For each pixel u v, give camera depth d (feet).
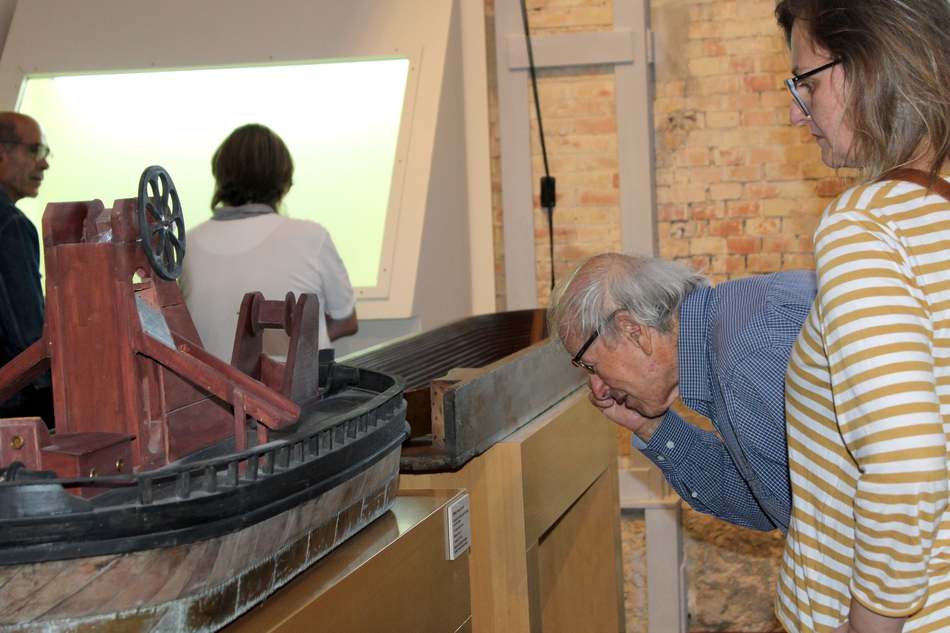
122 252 4.04
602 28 13.14
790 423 4.30
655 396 5.55
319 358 5.65
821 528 4.21
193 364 4.05
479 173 13.92
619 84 13.14
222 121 13.83
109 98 14.06
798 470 4.29
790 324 4.90
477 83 13.79
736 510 6.37
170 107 13.92
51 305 4.09
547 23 13.26
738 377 4.92
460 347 9.36
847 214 3.84
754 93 13.16
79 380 4.06
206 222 9.88
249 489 3.65
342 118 13.55
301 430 4.66
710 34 13.19
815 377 4.07
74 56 13.88
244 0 13.66
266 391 4.19
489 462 6.43
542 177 13.47
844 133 4.08
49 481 3.24
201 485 3.66
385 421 4.81
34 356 4.16
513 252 13.65
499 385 6.54
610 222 13.41
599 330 5.38
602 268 5.44
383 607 4.62
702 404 5.32
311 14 13.48
